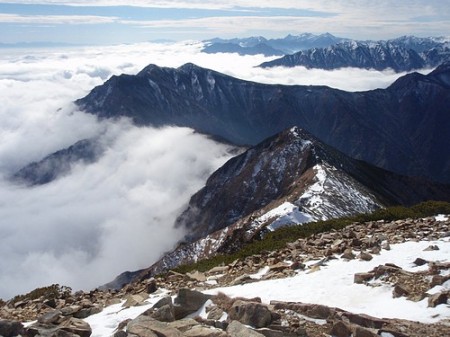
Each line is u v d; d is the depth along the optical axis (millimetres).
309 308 14352
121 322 15094
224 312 14727
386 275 17359
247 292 17641
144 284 22469
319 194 96062
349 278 18047
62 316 16250
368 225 29156
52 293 22516
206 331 12711
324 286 17516
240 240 70938
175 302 15477
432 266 17109
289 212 79438
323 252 22828
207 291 18094
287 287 17859
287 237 32781
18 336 14594
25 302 21125
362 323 13367
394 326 13125
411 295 15531
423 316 13852
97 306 18453
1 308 20375
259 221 81312
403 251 20906
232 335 12680
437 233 23906
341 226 33156
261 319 13664
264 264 22812
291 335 13109
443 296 14570
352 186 107188
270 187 152250
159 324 13375
